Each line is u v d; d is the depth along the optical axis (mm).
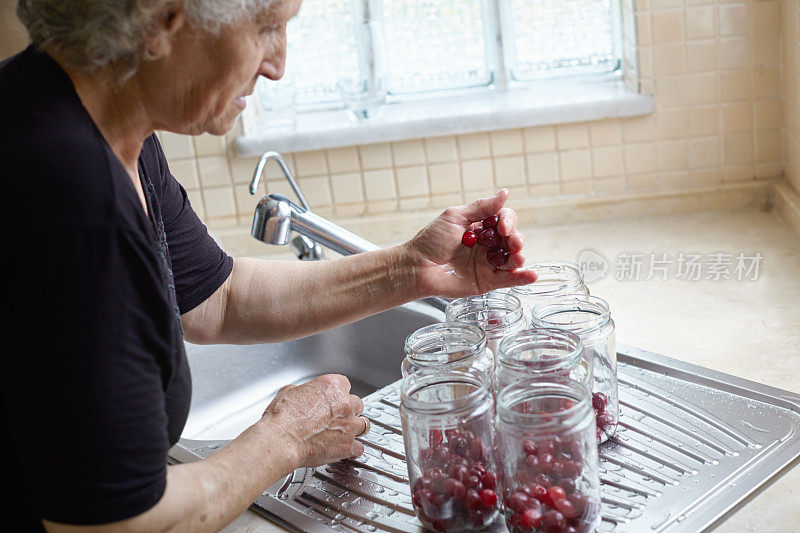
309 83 2246
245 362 1625
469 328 1037
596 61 2143
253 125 2141
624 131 2004
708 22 1901
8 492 832
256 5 827
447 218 1152
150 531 823
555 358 956
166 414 924
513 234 1103
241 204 2143
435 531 953
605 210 2020
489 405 953
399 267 1169
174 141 2088
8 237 759
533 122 2004
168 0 792
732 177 2002
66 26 806
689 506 941
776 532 906
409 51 2203
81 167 777
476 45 2189
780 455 1014
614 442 1076
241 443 968
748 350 1322
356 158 2098
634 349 1306
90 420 763
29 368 759
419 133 2041
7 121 803
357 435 1090
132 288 790
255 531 1010
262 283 1193
